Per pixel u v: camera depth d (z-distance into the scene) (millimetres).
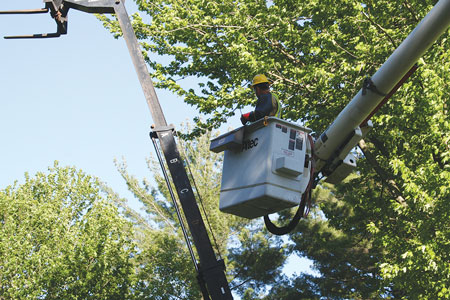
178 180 6664
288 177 6125
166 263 25188
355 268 27125
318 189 28000
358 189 19297
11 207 25703
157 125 6922
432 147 13391
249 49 15766
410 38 4832
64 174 26797
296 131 6277
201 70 18172
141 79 7121
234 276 32344
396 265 13633
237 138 6316
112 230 23922
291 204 6176
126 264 23047
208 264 6297
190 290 24219
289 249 30094
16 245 23266
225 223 30984
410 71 5281
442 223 13039
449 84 12695
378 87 5340
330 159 6324
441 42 13359
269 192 5980
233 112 17250
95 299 22125
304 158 6227
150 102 7016
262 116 6730
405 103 13445
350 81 14836
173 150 6801
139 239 34250
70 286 21625
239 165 6387
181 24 16734
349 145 6160
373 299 25984
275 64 16125
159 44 18109
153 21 17469
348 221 19281
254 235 31641
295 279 31109
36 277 22391
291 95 16484
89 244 22672
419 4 14438
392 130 14867
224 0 16062
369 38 14711
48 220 24500
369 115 5902
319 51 14609
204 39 17188
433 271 13328
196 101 17141
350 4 14305
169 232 33062
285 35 15484
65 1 7621
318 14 14766
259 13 15453
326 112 15828
